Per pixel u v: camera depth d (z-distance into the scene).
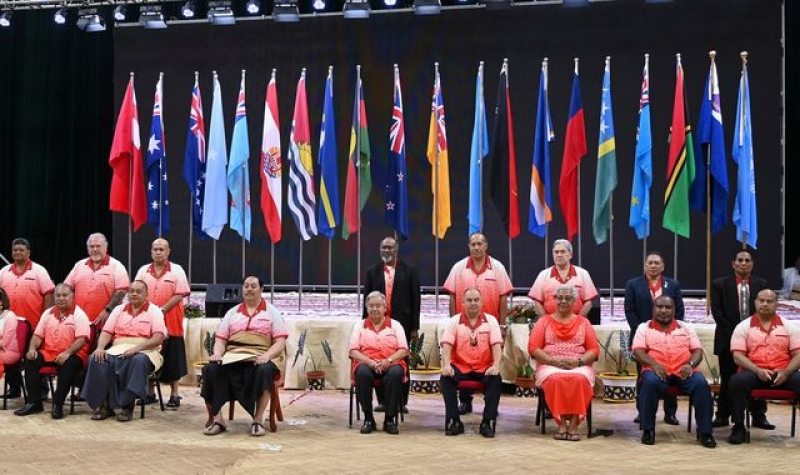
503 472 6.43
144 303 8.52
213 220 11.23
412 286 8.77
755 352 7.62
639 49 13.37
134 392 8.13
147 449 7.13
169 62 14.63
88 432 7.79
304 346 10.13
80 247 15.44
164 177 11.38
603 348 9.51
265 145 11.21
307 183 11.11
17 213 15.59
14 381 9.21
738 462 6.77
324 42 14.23
